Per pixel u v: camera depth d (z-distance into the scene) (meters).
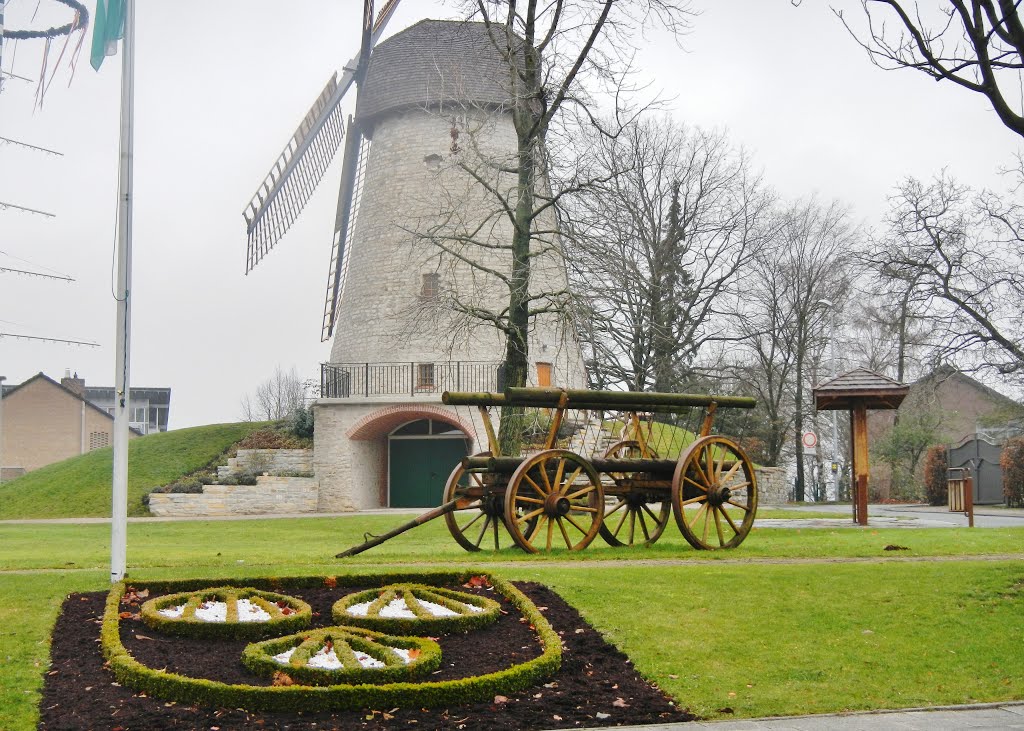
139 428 83.00
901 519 27.48
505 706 8.76
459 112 36.00
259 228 37.69
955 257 39.00
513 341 24.31
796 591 12.20
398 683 8.80
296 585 11.98
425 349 36.47
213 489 35.56
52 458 67.31
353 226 40.12
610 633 10.62
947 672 9.93
